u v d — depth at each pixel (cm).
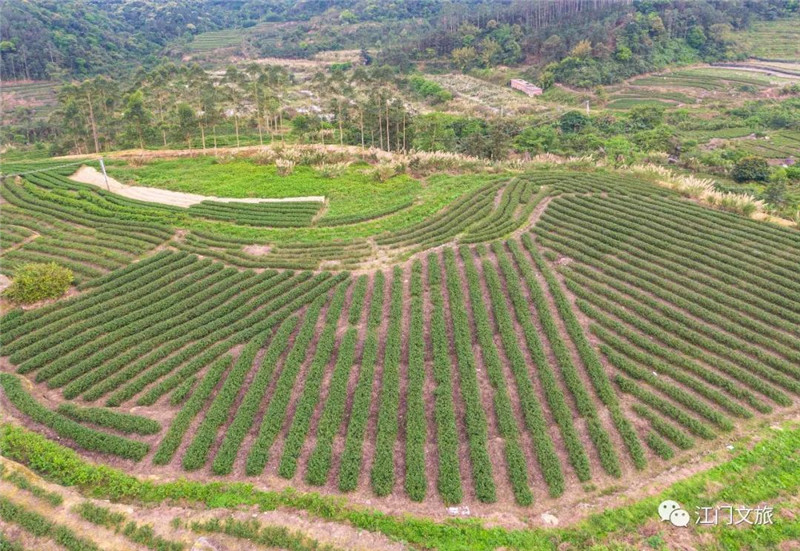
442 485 2314
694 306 3569
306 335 3319
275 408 2730
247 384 2983
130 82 12625
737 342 3234
